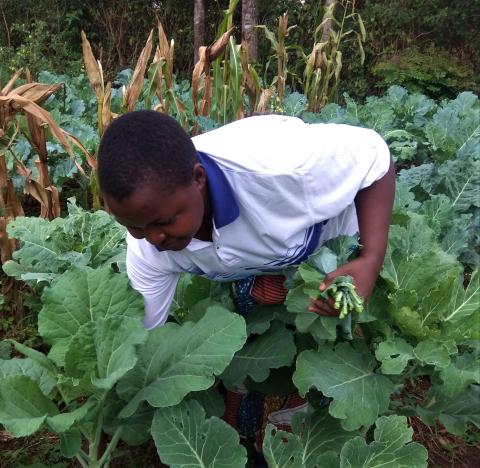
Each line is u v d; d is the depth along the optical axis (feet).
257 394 8.14
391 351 6.65
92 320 6.73
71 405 6.94
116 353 5.95
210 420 6.30
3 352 10.00
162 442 6.14
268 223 5.92
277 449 6.42
